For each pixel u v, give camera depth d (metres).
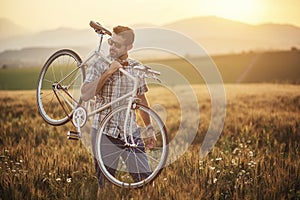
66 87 4.55
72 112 4.47
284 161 5.21
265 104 9.80
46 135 7.03
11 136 6.98
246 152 5.55
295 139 6.77
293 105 9.56
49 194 4.46
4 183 4.53
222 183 4.56
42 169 4.99
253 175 4.72
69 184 4.60
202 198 4.29
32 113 9.27
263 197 4.29
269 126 7.45
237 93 11.18
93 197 4.35
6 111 9.46
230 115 8.78
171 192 4.32
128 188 4.22
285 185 4.48
